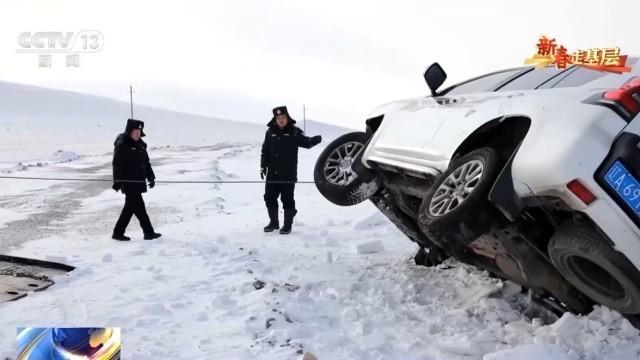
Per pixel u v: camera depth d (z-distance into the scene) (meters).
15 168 16.77
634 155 2.64
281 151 6.88
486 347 3.11
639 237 2.65
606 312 3.12
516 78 3.99
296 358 3.04
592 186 2.61
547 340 3.06
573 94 2.98
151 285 4.59
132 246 6.25
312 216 8.31
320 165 4.83
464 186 3.05
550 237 3.09
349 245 6.11
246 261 5.34
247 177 15.20
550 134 2.79
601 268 2.94
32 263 5.36
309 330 3.48
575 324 3.10
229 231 7.20
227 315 3.80
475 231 2.93
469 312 3.67
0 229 7.50
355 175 4.59
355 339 3.33
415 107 4.11
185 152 26.95
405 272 4.71
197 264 5.30
